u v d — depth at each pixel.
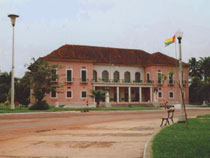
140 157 7.19
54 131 13.63
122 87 61.34
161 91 60.66
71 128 14.98
